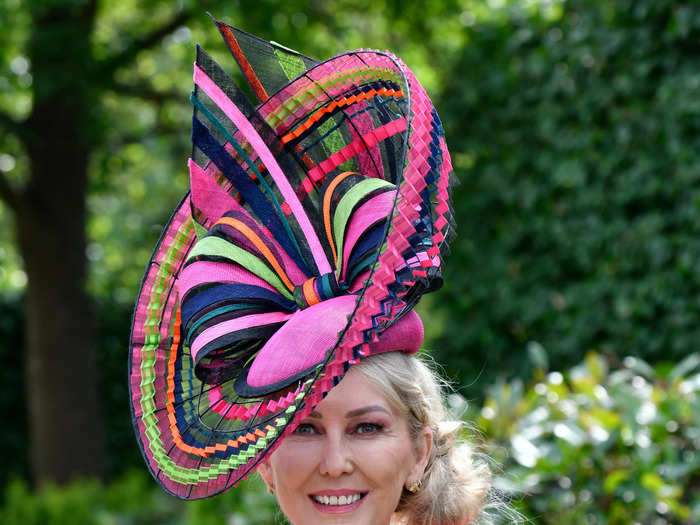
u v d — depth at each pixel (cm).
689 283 381
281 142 166
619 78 398
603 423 263
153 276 166
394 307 140
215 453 147
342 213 152
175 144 786
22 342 753
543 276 443
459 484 197
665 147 386
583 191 415
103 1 652
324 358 139
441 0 597
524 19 453
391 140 161
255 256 155
